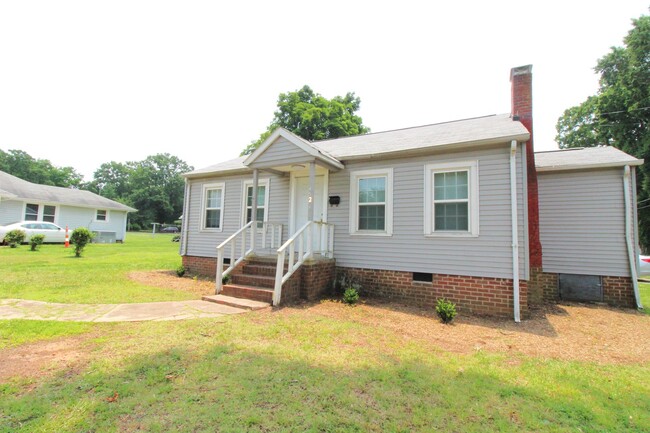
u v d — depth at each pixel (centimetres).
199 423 238
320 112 2695
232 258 788
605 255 834
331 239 835
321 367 351
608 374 361
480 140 650
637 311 736
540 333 532
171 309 589
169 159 8162
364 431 237
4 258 1250
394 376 334
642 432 248
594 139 2562
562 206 884
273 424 240
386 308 668
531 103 786
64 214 2408
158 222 7462
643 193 1975
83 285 790
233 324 502
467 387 314
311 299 714
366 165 814
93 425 232
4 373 313
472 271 673
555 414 271
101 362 344
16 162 5766
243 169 1024
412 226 745
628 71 1992
